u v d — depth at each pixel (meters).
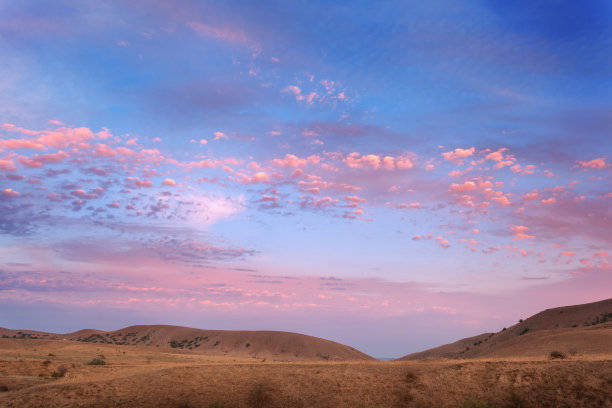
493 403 30.38
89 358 77.50
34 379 43.59
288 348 162.00
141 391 35.50
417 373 35.88
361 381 35.47
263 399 33.81
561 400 29.41
